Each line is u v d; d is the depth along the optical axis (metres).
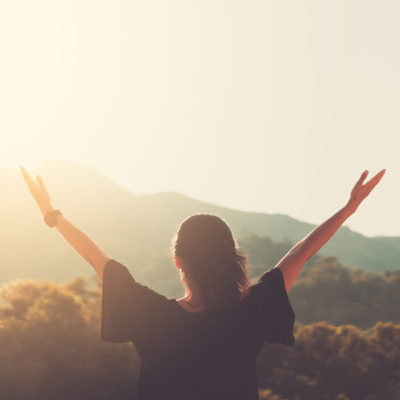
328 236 2.22
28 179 2.22
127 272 2.04
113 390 23.58
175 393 1.91
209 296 1.97
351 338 28.78
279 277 2.10
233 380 1.93
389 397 26.33
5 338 22.06
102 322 1.99
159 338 1.94
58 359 22.56
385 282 157.50
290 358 28.36
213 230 2.00
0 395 21.42
